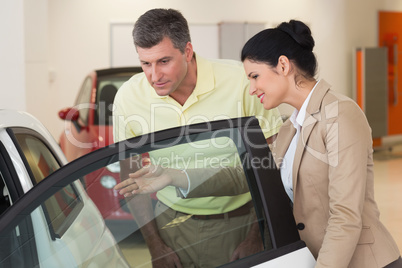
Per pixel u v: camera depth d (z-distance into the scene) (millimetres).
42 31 6871
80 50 9164
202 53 9742
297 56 1986
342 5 10875
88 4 9141
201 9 9672
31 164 2217
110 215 1660
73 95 9188
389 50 11562
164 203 1698
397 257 1990
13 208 1622
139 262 1653
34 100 6426
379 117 11102
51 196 1649
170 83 2207
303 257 1803
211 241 1725
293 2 10266
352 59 11070
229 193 1754
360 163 1876
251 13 9938
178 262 1688
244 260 1735
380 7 11516
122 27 9250
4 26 5957
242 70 2418
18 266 1577
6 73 6000
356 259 1949
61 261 1602
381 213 6340
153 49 2139
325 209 1977
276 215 1792
